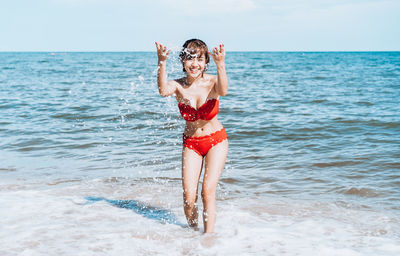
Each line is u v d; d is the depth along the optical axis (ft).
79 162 20.03
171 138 25.79
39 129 28.55
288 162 19.69
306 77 88.79
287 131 27.22
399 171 17.66
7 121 31.78
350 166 18.70
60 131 27.89
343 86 63.41
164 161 20.20
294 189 15.70
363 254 9.75
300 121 30.89
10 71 118.52
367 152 21.01
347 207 13.55
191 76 11.33
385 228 11.60
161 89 10.87
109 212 13.12
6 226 11.62
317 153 21.31
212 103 11.10
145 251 10.07
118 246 10.34
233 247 10.29
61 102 43.65
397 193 14.94
